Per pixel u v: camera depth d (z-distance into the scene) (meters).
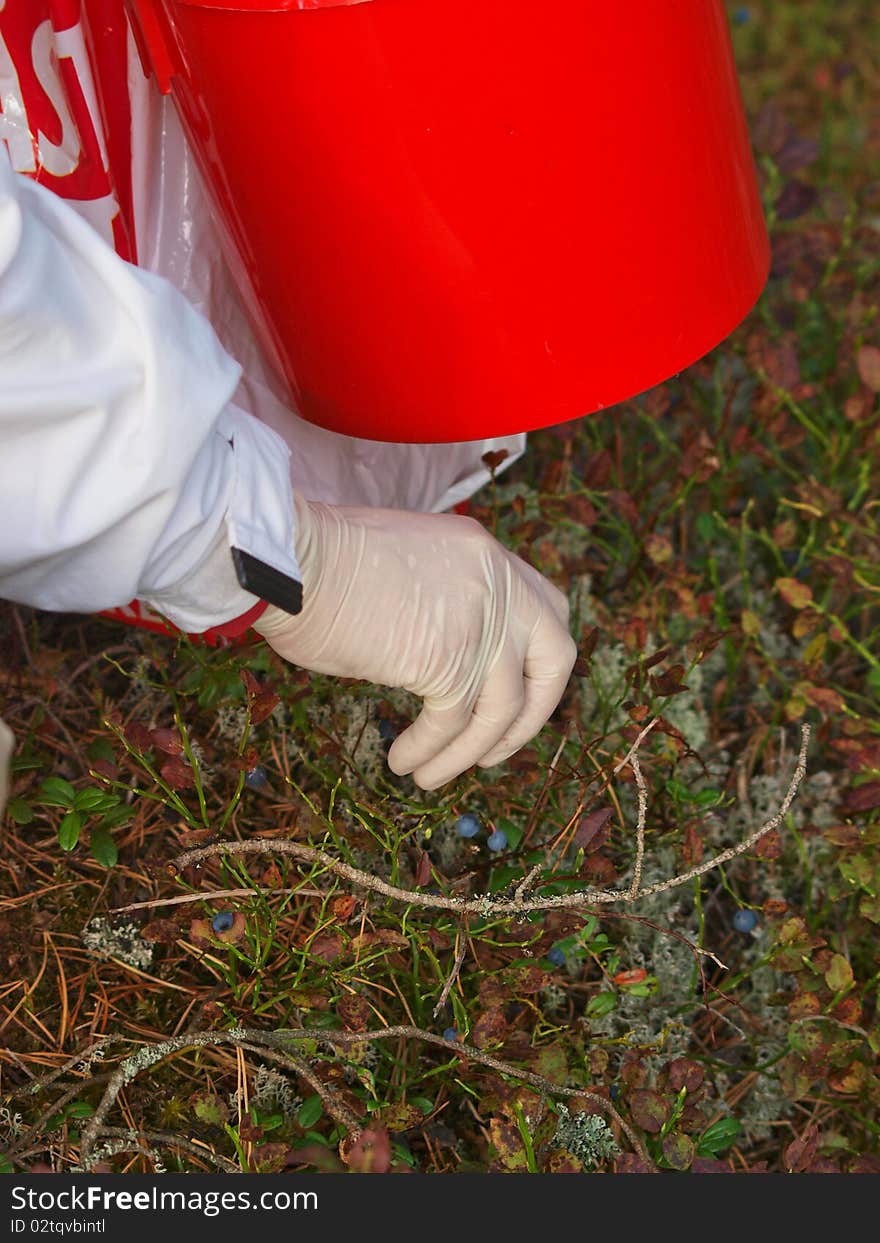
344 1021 1.37
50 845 1.64
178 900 1.46
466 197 1.10
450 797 1.59
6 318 0.89
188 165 1.38
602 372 1.26
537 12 1.02
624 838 1.71
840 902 1.77
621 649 1.92
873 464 2.18
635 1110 1.34
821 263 2.36
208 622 1.19
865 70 3.17
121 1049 1.50
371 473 1.71
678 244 1.22
